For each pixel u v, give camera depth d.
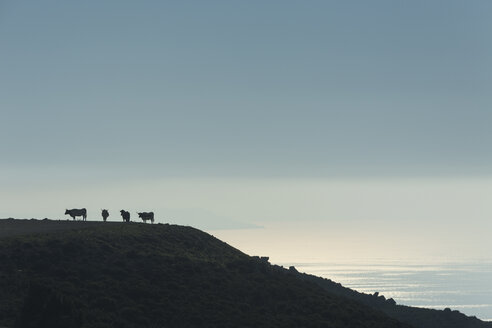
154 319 67.50
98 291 70.12
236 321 69.44
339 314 77.38
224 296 75.25
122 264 77.38
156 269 77.50
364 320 78.44
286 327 70.38
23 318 61.44
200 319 68.44
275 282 83.12
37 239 80.00
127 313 67.00
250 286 79.50
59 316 61.38
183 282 76.00
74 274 73.00
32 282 64.75
